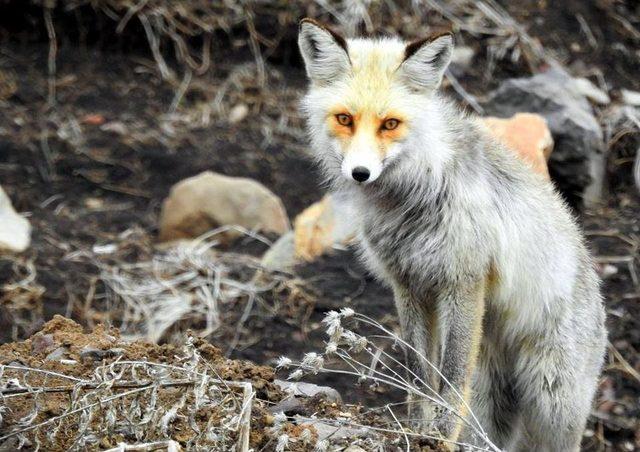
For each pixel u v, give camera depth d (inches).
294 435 270.5
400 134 325.4
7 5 696.4
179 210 565.6
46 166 612.7
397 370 466.6
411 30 703.1
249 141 650.2
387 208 345.4
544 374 372.2
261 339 485.4
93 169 616.1
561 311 367.2
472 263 335.9
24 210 577.3
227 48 710.5
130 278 521.0
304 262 533.3
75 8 700.0
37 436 247.9
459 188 335.9
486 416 393.1
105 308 498.0
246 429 246.2
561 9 725.3
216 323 491.2
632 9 729.6
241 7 719.1
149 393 252.8
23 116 645.9
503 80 677.3
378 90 326.0
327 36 332.2
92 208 586.6
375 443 269.7
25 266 514.3
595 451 476.4
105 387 247.6
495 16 714.8
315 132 339.6
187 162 625.3
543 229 359.9
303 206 605.6
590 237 563.8
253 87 691.4
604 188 600.1
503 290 350.3
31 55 690.8
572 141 572.4
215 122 664.4
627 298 528.7
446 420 325.4
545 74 611.8
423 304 353.1
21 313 483.8
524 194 358.3
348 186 348.2
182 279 520.1
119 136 639.8
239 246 556.1
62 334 305.9
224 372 291.1
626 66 697.0
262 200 573.9
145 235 567.2
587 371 382.9
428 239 338.6
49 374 264.7
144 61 700.7
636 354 509.4
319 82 338.3
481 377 388.2
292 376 277.7
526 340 370.0
